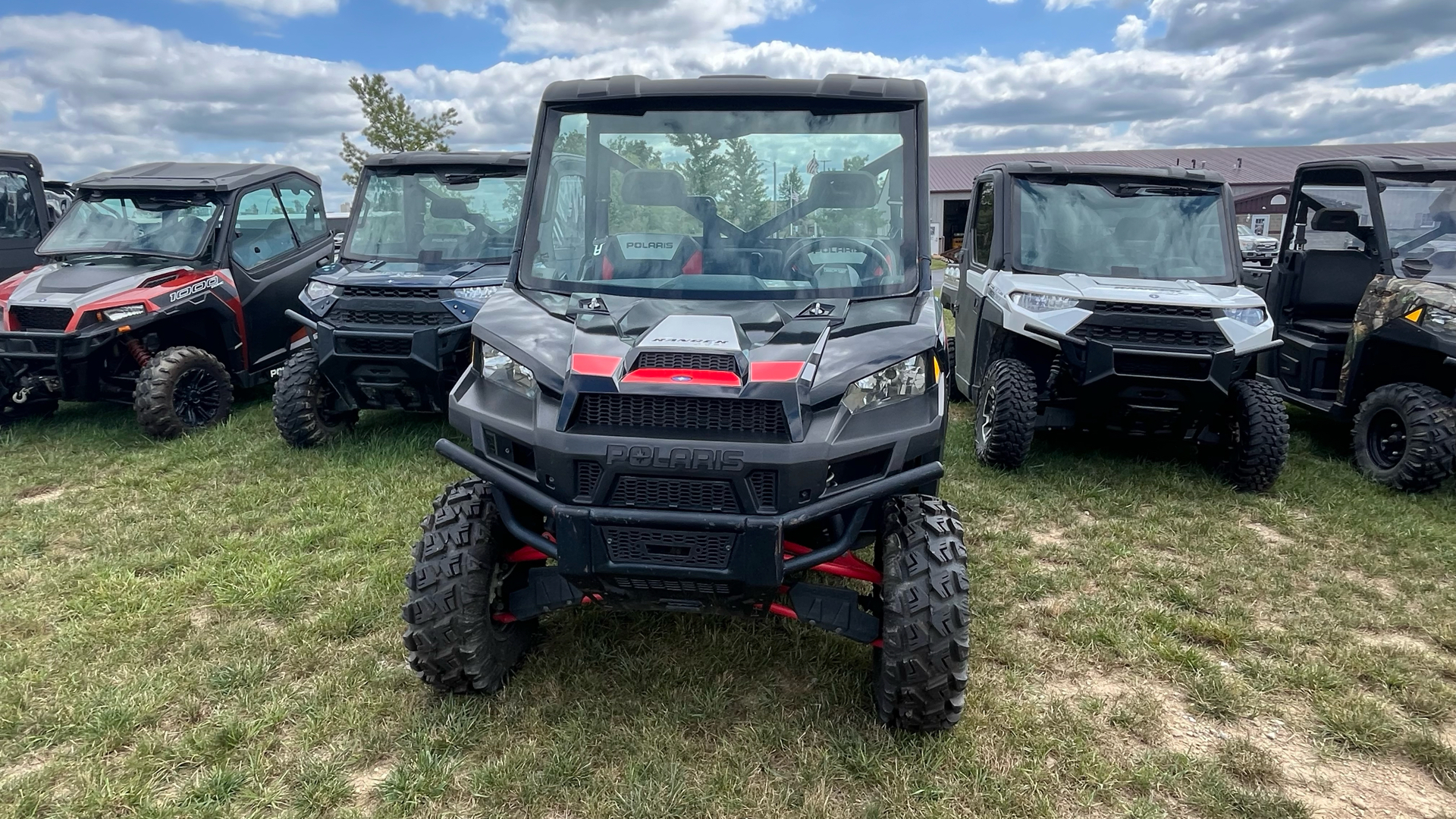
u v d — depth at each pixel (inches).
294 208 333.4
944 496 216.2
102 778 110.3
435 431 274.4
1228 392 220.5
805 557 108.4
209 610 158.1
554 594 123.2
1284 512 209.5
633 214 134.5
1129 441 270.5
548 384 110.2
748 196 133.1
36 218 386.3
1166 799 109.1
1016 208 258.7
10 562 180.4
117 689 130.0
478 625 120.2
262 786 109.0
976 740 117.3
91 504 215.6
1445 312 217.8
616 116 136.5
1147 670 138.8
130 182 296.2
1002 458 233.1
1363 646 147.3
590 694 127.3
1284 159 1834.4
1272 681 135.5
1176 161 1790.1
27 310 263.4
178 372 270.4
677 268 131.0
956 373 296.8
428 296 243.0
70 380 267.6
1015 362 238.4
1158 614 154.8
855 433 107.8
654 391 104.5
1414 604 164.6
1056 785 110.4
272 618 155.4
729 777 109.4
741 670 134.2
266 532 194.7
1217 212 251.6
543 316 124.0
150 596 162.4
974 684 132.4
